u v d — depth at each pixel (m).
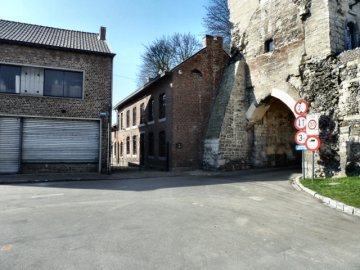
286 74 15.69
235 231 5.50
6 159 15.23
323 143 13.29
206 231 5.47
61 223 5.99
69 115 16.12
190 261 4.13
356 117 12.09
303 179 11.95
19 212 6.97
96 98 16.61
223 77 19.81
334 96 13.05
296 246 4.77
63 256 4.29
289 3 15.79
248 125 18.27
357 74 12.19
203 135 19.20
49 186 11.65
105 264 4.02
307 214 6.89
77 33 19.19
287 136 19.80
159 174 16.28
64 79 16.23
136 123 26.11
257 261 4.16
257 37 17.89
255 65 17.92
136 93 24.84
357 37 14.83
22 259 4.18
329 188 9.55
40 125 15.77
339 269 3.94
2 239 5.02
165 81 19.78
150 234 5.27
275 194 9.44
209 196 9.07
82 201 8.32
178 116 18.62
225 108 18.02
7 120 15.29
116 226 5.76
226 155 17.67
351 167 12.12
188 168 18.64
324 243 4.93
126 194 9.50
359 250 4.63
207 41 19.91
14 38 15.62
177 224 5.91
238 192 9.83
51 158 15.88
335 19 13.89
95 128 16.66
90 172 16.45
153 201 8.27
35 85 15.73
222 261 4.14
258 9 17.95
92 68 16.64
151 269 3.87
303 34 14.81
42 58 15.80
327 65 13.48
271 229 5.67
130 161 27.14
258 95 17.58
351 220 6.42
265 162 18.64
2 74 15.29
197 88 19.30
